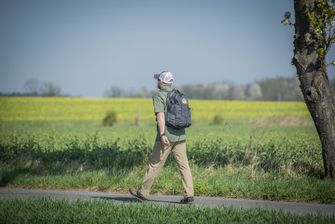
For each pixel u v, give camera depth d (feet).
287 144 172.65
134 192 95.96
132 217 78.02
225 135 256.32
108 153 138.51
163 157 93.35
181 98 92.27
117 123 428.97
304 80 109.29
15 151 147.74
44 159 139.44
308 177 109.19
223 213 79.05
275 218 75.25
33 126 412.98
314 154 139.23
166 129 91.86
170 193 105.29
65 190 111.86
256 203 91.09
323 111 108.47
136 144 153.48
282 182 103.24
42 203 86.69
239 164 124.26
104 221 75.36
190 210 81.61
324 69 108.37
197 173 116.47
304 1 107.14
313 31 107.04
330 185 99.76
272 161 121.49
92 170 124.98
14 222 75.20
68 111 644.69
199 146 155.94
